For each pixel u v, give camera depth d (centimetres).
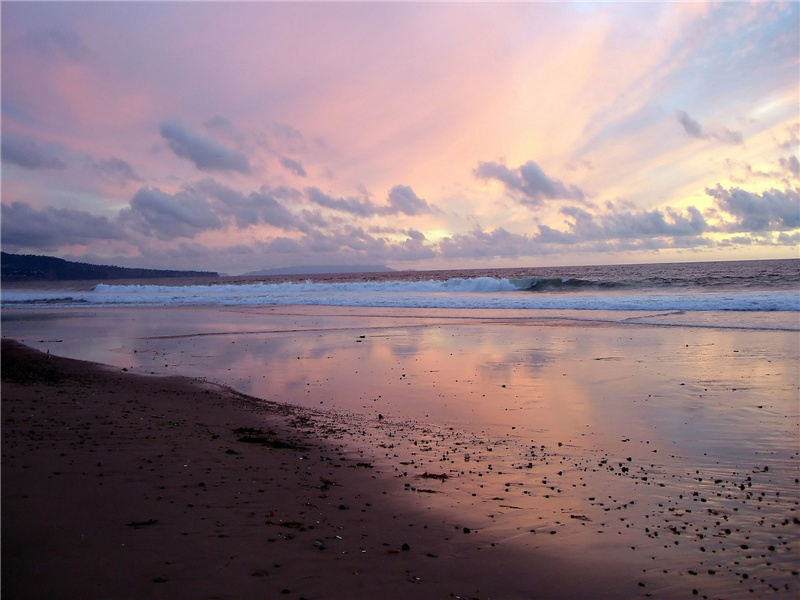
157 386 1239
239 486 590
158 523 471
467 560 446
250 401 1098
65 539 427
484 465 707
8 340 2112
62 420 860
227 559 412
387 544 469
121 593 351
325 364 1516
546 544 481
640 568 441
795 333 1819
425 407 1034
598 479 656
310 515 521
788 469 682
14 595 339
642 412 966
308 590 377
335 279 12119
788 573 433
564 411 985
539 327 2206
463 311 2989
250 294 4984
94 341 2102
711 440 806
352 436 845
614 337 1869
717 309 2595
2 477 566
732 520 539
